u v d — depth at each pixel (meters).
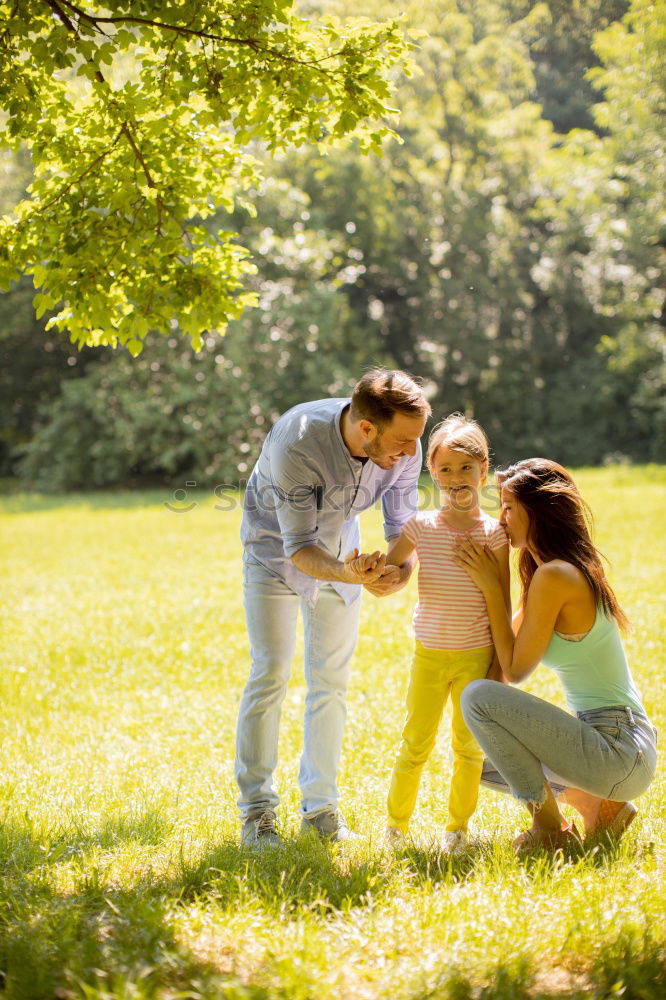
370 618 9.91
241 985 2.71
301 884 3.48
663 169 30.00
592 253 34.59
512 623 4.36
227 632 9.87
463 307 36.03
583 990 2.74
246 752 4.45
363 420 3.95
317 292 32.84
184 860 3.80
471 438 4.20
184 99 4.86
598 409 35.69
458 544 4.18
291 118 5.06
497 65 31.16
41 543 17.94
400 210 35.34
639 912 3.13
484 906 3.19
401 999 2.70
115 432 33.97
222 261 5.53
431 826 4.48
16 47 5.03
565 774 3.81
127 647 9.38
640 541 13.88
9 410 38.84
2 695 7.80
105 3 4.62
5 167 31.05
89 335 5.46
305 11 21.64
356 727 6.28
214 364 32.78
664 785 4.73
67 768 5.67
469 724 3.89
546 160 32.91
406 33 4.95
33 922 3.17
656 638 8.30
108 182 5.30
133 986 2.64
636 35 26.73
